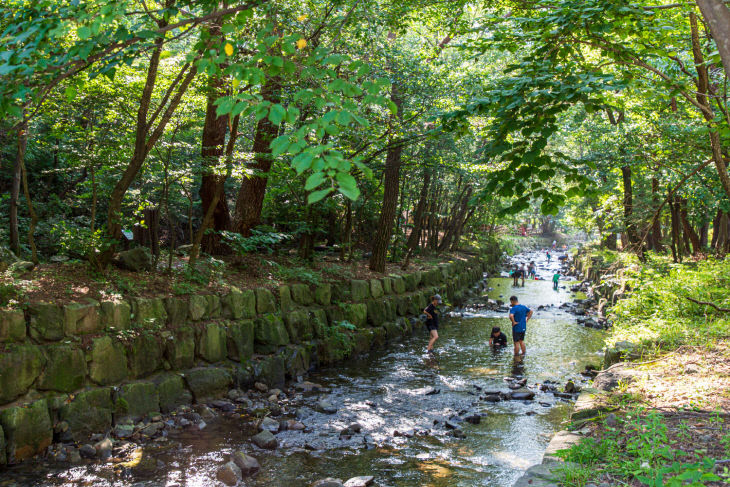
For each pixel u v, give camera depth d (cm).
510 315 1302
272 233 1220
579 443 460
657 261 1619
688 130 981
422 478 604
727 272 1192
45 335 665
